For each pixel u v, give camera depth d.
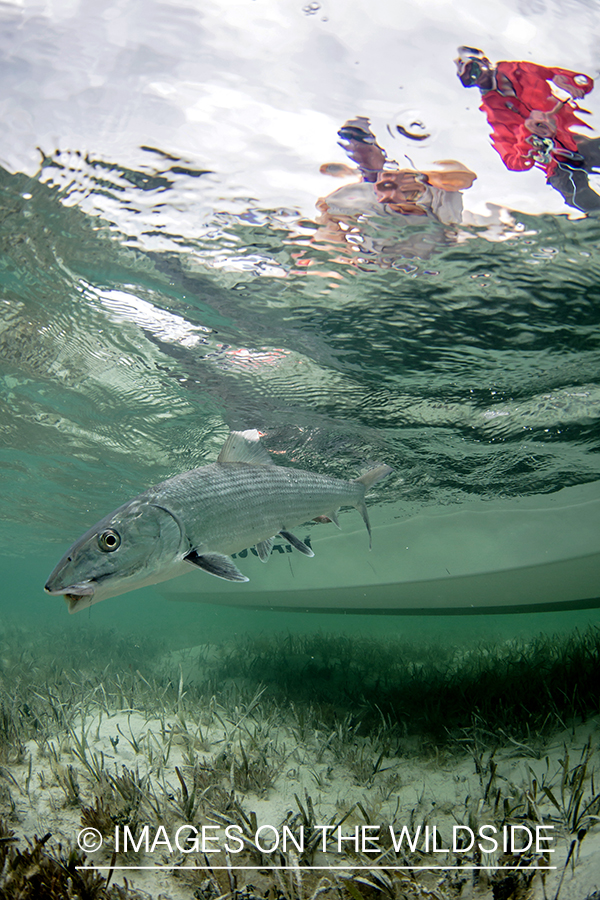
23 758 0.99
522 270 0.98
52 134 0.77
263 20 0.65
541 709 1.14
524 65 0.68
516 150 0.76
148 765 0.99
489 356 1.25
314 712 1.31
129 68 0.70
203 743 1.11
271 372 1.40
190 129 0.76
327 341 1.23
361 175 0.81
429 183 0.82
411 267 0.98
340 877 0.63
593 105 0.71
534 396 1.41
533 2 0.63
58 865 0.60
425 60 0.68
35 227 0.93
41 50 0.68
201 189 0.84
